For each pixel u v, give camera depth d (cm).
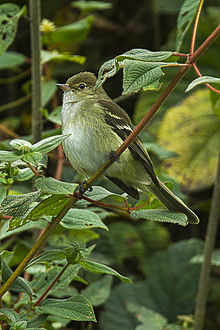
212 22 1181
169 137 1120
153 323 879
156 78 475
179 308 1066
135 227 1145
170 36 1202
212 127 1119
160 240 1138
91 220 616
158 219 545
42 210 516
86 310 526
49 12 1305
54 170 1138
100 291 843
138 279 1130
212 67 1187
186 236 1233
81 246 553
